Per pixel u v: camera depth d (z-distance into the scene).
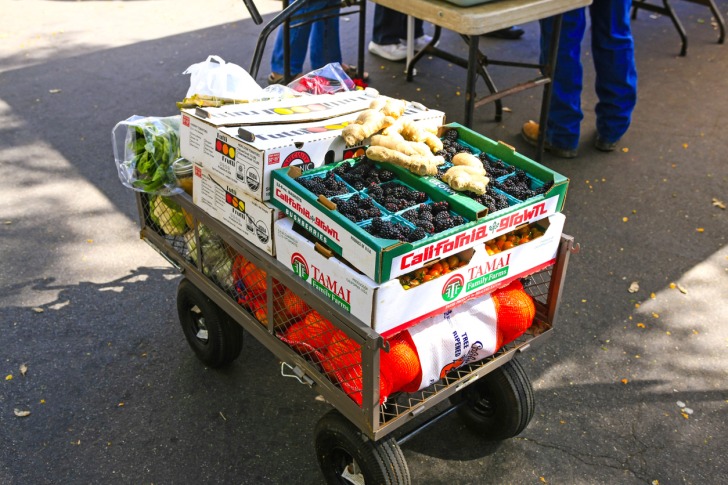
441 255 2.34
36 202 4.93
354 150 2.85
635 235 4.66
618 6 5.03
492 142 2.93
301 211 2.46
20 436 3.14
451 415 3.30
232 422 3.25
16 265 4.27
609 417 3.31
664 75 7.07
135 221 4.77
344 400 2.45
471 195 2.57
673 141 5.84
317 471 3.01
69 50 7.54
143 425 3.22
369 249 2.20
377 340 2.20
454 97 6.56
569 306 4.02
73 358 3.59
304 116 2.94
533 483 2.97
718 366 3.62
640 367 3.61
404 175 2.69
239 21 8.38
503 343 2.79
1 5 8.82
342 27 8.13
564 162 5.52
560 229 2.71
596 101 6.56
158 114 6.20
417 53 6.64
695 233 4.69
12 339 3.70
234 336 3.35
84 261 4.34
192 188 3.03
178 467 3.01
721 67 7.29
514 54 7.51
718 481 2.99
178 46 7.65
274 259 2.64
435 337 2.49
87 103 6.38
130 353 3.64
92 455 3.06
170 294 4.07
